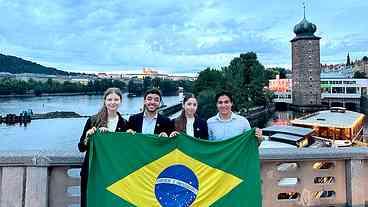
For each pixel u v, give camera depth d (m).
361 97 123.69
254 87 103.44
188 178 5.34
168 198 5.27
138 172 5.21
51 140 73.56
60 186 5.52
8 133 84.19
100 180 5.10
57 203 5.50
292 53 124.31
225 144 5.48
